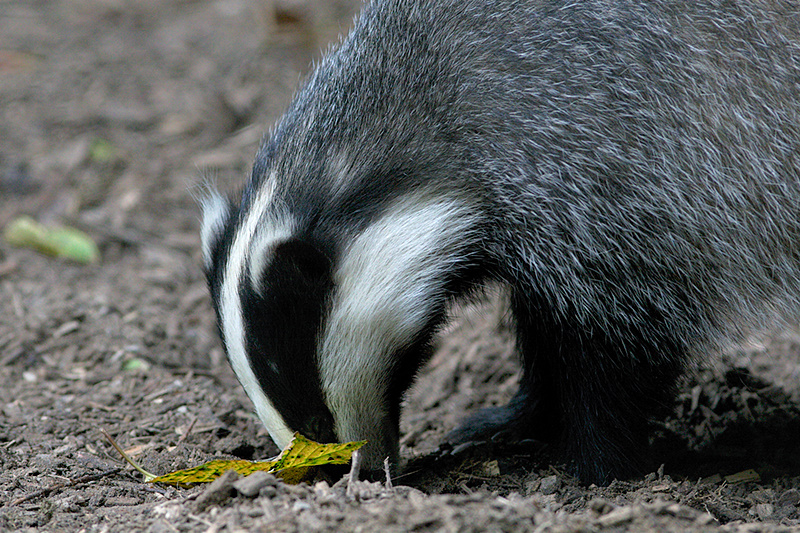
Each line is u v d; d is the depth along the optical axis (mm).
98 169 20203
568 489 9977
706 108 9500
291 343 9289
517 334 11766
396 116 9703
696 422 11828
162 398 12445
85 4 29172
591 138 9523
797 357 13414
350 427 9641
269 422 9516
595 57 9555
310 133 9883
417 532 7113
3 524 8680
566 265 9797
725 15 9508
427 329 9953
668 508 7703
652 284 9742
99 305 15297
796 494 9445
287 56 24547
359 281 9391
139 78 23953
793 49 9531
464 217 9742
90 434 11359
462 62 9750
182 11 28672
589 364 10133
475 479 10398
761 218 9758
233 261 9531
